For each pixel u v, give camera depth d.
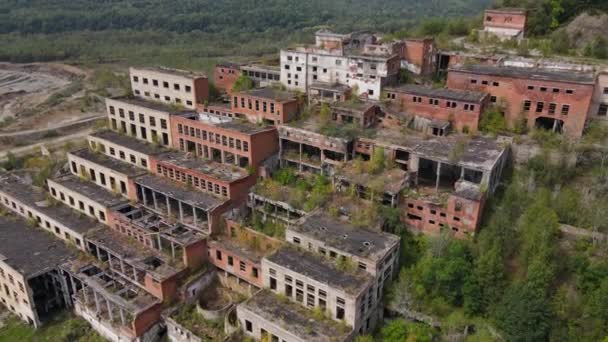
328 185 78.94
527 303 54.94
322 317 60.53
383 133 84.44
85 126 153.50
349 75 95.69
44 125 154.75
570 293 57.25
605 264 56.88
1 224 89.69
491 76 84.56
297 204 75.81
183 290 70.81
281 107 88.12
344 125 86.56
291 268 62.88
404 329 58.91
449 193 73.25
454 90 88.44
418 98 86.88
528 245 60.94
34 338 73.81
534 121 81.94
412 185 76.19
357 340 57.50
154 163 88.44
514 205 69.06
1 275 78.69
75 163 98.88
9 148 136.50
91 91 185.38
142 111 97.69
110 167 91.69
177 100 103.38
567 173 73.00
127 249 76.56
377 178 74.62
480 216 67.44
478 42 116.38
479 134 82.19
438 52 106.25
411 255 68.81
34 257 78.81
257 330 61.50
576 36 112.25
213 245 73.38
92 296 76.19
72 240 82.94
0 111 175.50
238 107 95.12
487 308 60.03
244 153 83.31
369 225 69.38
